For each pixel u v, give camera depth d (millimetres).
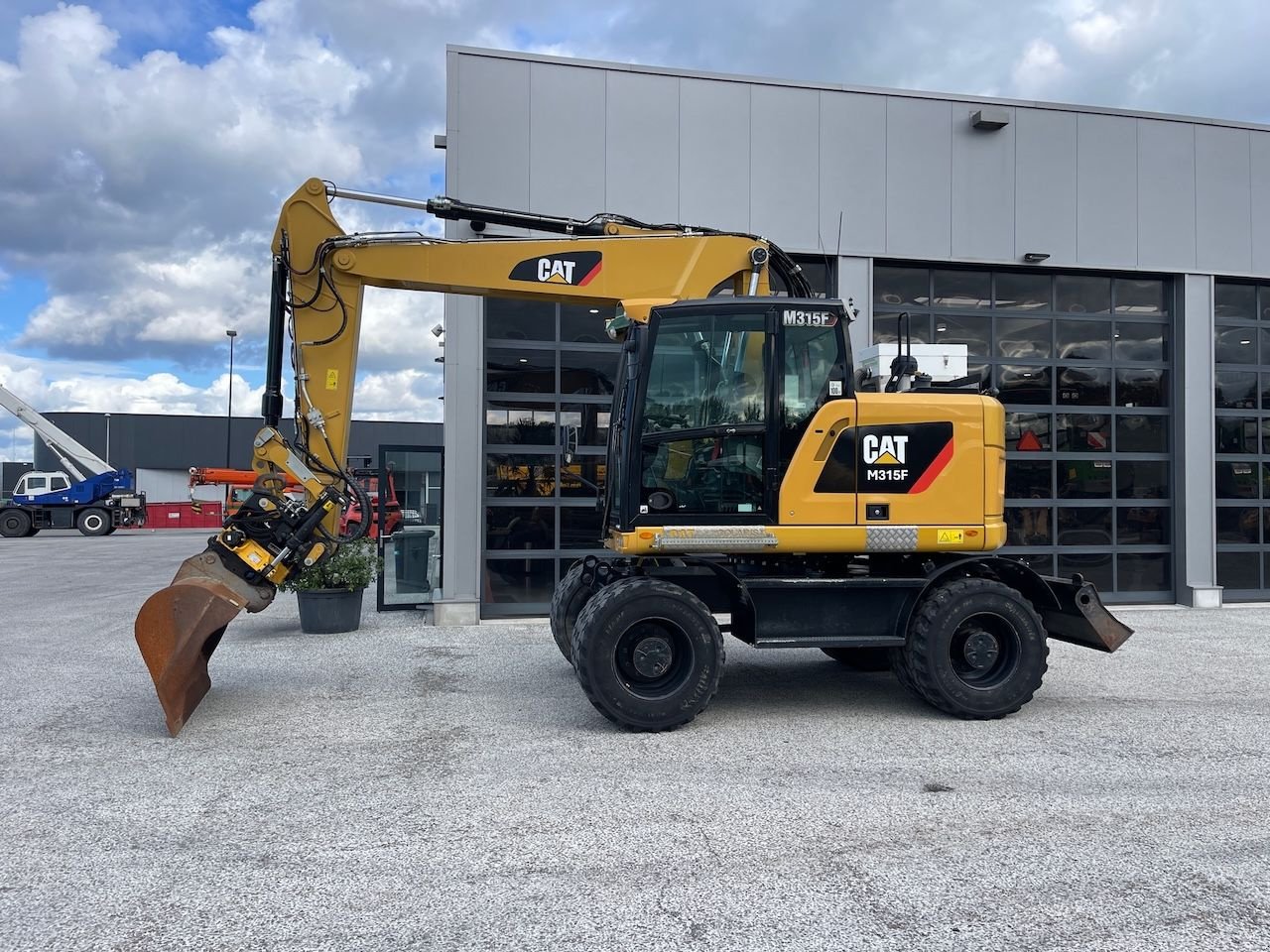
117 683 6703
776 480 5727
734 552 5820
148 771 4680
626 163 9758
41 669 7203
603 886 3338
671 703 5383
